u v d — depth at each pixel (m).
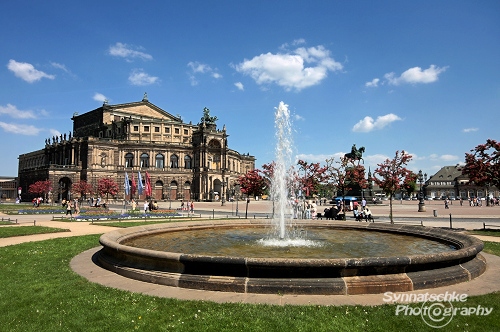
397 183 36.34
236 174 145.75
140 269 12.59
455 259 12.07
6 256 17.47
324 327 8.42
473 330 8.38
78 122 154.00
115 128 133.25
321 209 71.38
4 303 10.24
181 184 129.38
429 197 198.62
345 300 10.13
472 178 29.62
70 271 13.91
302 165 54.59
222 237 21.23
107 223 38.12
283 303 9.89
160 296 10.59
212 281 11.12
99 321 8.96
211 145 135.75
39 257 17.14
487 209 71.94
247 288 10.78
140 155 125.88
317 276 10.94
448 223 38.72
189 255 11.60
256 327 8.44
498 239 24.69
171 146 129.00
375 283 10.77
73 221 41.66
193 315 9.16
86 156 118.69
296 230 25.11
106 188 102.50
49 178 114.12
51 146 140.12
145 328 8.55
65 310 9.66
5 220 42.06
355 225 25.38
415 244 18.31
